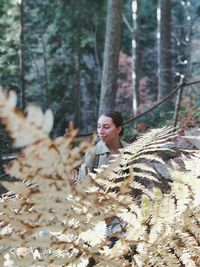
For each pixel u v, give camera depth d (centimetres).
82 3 1518
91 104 1805
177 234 89
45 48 1669
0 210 73
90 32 1622
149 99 2012
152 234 89
